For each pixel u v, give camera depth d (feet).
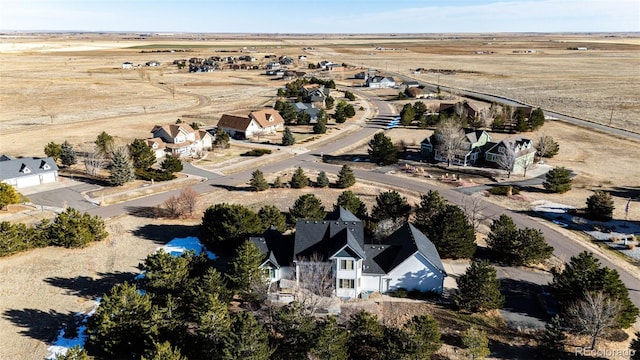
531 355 127.44
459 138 304.30
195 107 521.24
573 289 140.97
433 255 162.20
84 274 172.14
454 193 253.03
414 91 574.56
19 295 157.38
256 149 346.95
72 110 498.69
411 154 332.80
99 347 130.21
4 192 224.33
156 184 269.85
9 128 408.67
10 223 196.54
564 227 211.20
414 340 116.57
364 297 155.63
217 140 351.87
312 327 123.85
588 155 326.65
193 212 228.84
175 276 144.56
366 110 503.61
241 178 283.38
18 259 182.39
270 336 129.18
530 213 226.79
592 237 201.46
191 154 333.62
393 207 205.36
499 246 181.37
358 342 127.13
